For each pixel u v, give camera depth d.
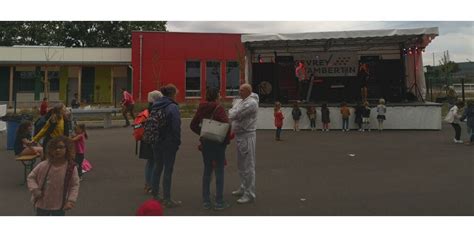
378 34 16.53
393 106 16.64
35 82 33.59
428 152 10.62
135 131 6.53
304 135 15.09
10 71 32.88
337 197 6.20
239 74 31.61
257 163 9.22
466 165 8.73
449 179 7.36
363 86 19.75
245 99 5.91
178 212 5.50
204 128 5.43
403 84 19.23
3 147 12.41
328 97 20.36
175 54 30.91
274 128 17.27
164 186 5.74
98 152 11.02
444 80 31.19
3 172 8.43
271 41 17.94
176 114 5.63
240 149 5.93
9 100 32.97
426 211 5.41
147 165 6.57
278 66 20.30
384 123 16.73
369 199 6.06
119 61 32.56
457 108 12.51
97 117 21.58
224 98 31.47
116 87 34.19
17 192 6.68
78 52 32.34
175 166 8.91
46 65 32.06
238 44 31.47
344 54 20.19
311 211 5.48
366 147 11.72
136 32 30.58
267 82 19.91
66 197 4.11
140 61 30.56
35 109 26.11
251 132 5.93
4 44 45.44
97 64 32.59
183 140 13.53
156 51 30.70
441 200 5.95
